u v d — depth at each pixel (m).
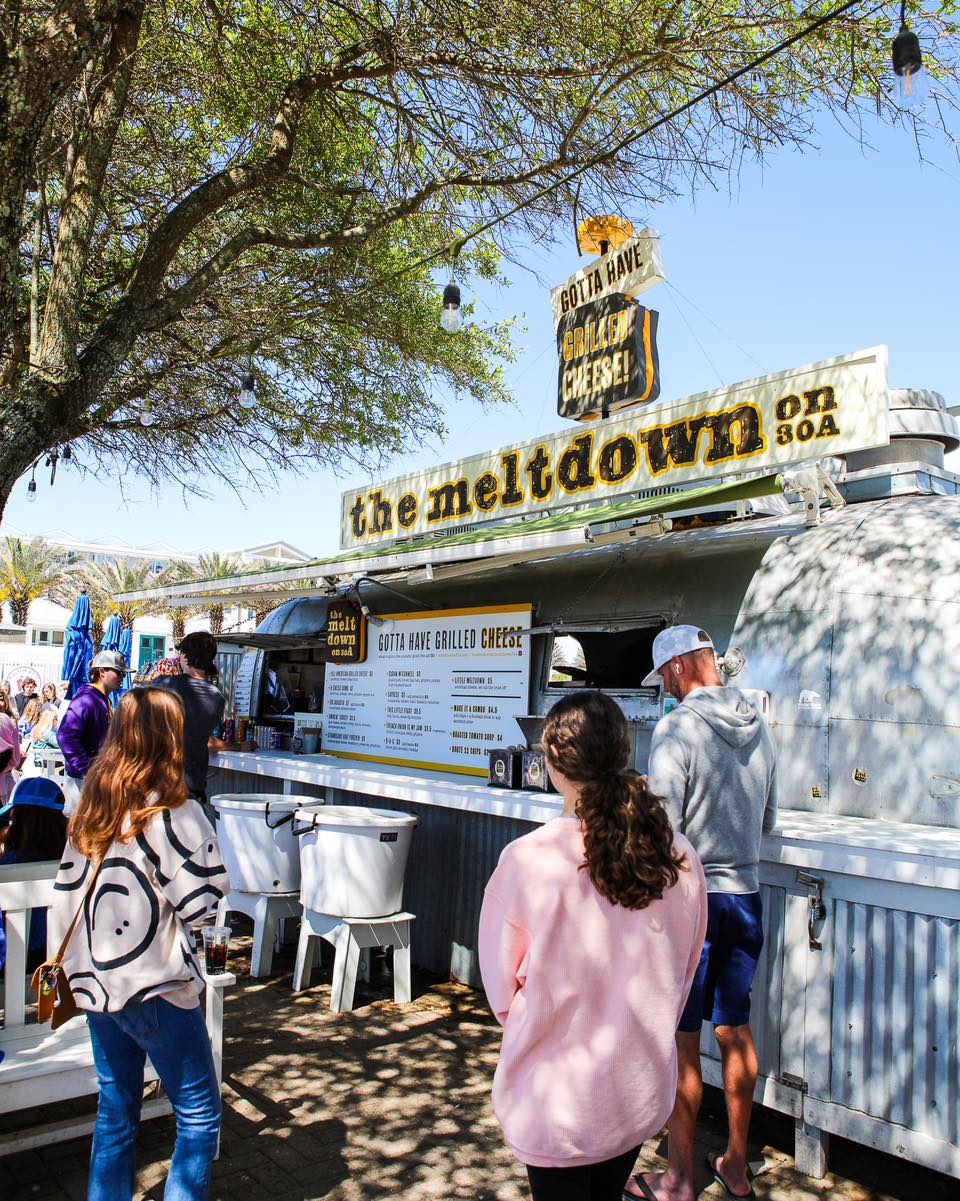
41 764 11.48
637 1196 3.13
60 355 4.77
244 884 5.68
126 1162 2.59
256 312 8.13
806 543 4.41
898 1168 3.55
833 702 4.03
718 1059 3.77
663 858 1.92
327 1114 3.80
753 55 6.05
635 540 5.25
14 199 4.11
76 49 4.28
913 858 3.15
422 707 6.32
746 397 4.52
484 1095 4.02
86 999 2.49
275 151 6.34
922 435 4.76
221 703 5.56
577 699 2.07
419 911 5.96
